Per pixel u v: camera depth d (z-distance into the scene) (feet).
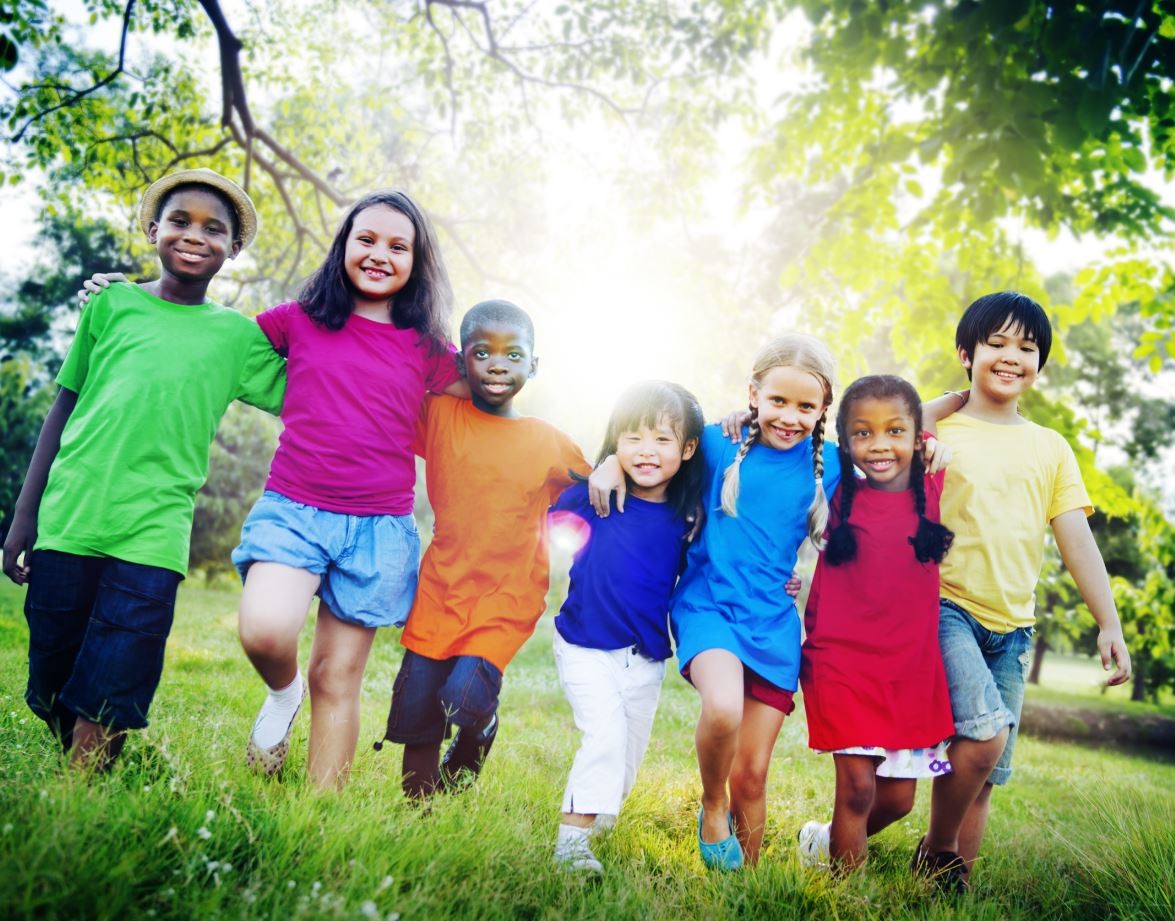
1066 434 20.97
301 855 6.39
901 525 9.41
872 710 9.08
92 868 5.39
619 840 9.23
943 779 9.59
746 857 9.10
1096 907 8.88
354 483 9.23
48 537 8.48
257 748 9.37
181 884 5.66
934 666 9.32
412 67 34.73
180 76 30.19
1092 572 10.25
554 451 10.09
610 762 8.82
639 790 11.03
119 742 8.40
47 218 33.35
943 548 9.30
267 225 34.88
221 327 9.44
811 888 7.88
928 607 9.36
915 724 9.11
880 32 18.84
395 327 9.84
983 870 10.18
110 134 29.91
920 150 18.13
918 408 9.55
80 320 9.33
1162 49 14.64
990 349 10.37
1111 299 24.50
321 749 9.09
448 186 35.86
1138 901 8.55
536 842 7.86
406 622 9.66
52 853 5.32
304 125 33.91
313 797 7.55
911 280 24.06
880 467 9.44
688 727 19.48
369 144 34.94
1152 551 36.01
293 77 32.45
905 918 7.81
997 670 10.31
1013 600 10.19
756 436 9.78
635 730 9.64
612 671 9.38
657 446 9.53
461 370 9.89
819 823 10.36
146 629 8.46
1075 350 78.48
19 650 17.67
